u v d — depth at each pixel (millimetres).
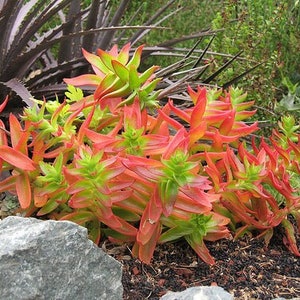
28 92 1264
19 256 783
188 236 1012
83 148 946
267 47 1736
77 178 950
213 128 1102
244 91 1584
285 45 1846
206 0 2158
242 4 1852
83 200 937
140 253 968
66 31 1479
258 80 1577
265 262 1053
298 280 1015
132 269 999
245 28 1678
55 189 982
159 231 993
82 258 822
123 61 1043
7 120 1411
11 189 1013
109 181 937
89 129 1051
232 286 983
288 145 1175
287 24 1878
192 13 2139
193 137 1006
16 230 823
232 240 1100
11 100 1401
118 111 1056
